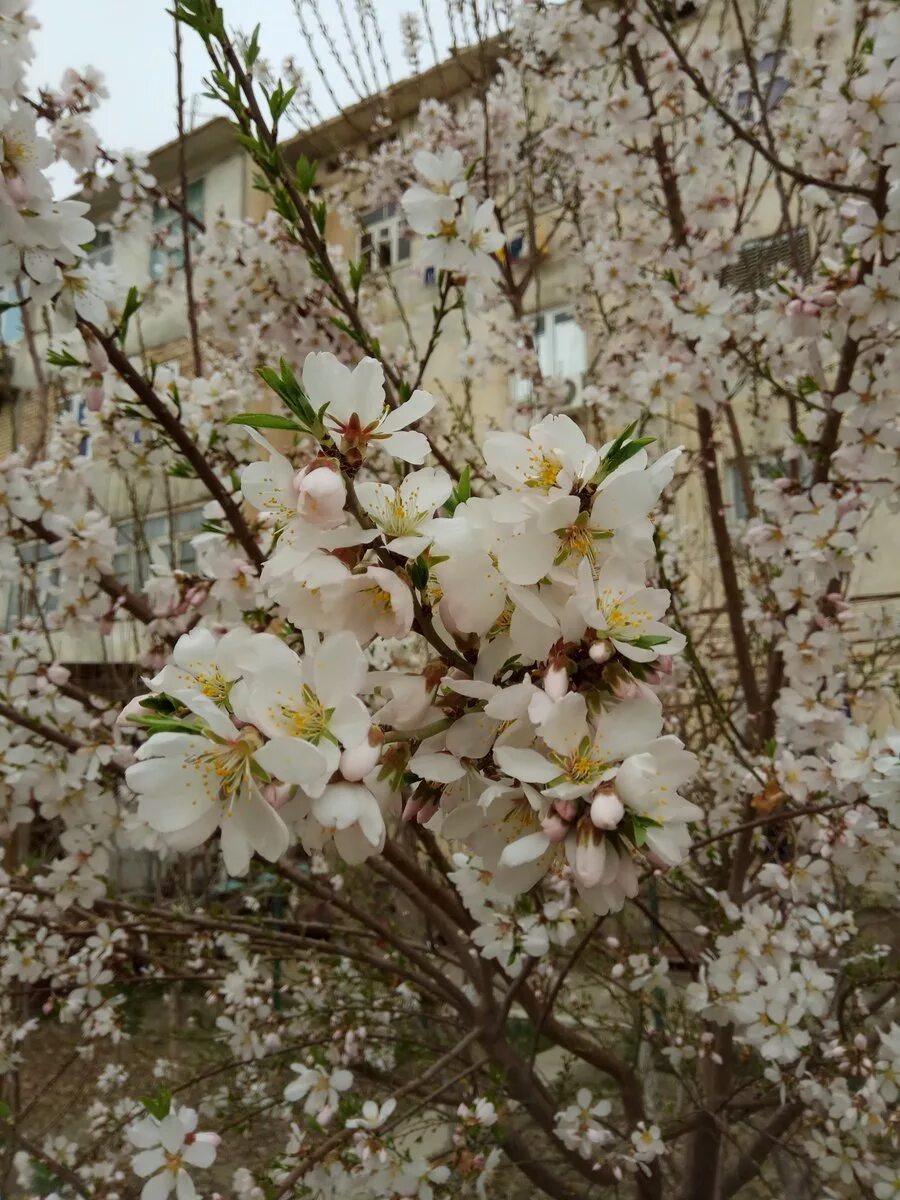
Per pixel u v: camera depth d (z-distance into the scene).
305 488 0.81
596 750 0.83
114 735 2.54
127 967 3.65
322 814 0.79
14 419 4.42
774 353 3.43
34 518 2.57
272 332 2.98
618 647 0.84
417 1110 2.38
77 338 2.47
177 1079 3.98
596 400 3.95
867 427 2.59
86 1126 3.73
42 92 2.43
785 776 2.47
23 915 2.89
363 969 3.53
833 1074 2.53
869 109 2.31
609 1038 4.14
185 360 5.59
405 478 0.92
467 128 4.76
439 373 7.07
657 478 0.90
